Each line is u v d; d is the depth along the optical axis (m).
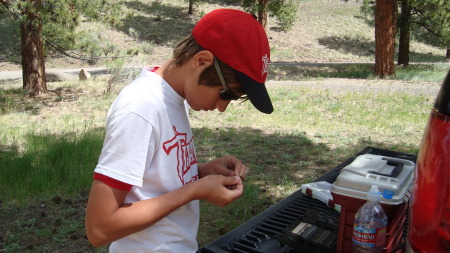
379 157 2.38
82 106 12.42
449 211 1.53
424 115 10.73
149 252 1.74
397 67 26.97
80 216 4.91
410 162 2.29
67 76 22.23
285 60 33.78
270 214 2.77
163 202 1.62
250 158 7.05
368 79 20.09
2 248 4.21
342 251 2.10
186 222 1.83
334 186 2.10
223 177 1.79
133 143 1.55
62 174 6.01
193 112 10.85
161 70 1.75
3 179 5.72
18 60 28.23
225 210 5.02
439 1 25.92
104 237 1.55
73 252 4.16
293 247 2.22
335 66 29.12
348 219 2.07
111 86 14.80
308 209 2.80
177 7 41.28
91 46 15.11
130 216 1.56
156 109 1.62
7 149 7.44
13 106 12.48
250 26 1.61
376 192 1.92
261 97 1.60
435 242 1.57
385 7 20.47
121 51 16.52
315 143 8.08
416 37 36.56
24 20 13.51
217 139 8.33
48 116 11.03
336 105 12.19
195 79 1.64
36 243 4.32
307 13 45.28
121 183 1.53
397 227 2.17
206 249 2.18
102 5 14.88
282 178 6.07
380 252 1.93
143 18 37.47
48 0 13.91
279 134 8.74
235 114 10.80
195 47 1.63
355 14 45.25
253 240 2.38
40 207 5.12
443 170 1.54
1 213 4.96
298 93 14.27
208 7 42.47
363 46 38.62
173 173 1.72
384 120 10.23
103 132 8.41
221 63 1.59
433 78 20.16
